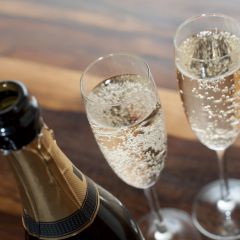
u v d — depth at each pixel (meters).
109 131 0.55
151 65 0.77
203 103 0.58
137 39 0.80
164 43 0.79
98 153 0.72
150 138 0.56
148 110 0.55
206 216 0.70
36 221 0.51
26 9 0.89
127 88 0.58
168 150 0.71
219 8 0.81
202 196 0.70
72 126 0.74
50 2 0.89
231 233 0.69
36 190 0.48
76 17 0.85
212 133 0.61
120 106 0.56
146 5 0.84
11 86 0.43
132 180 0.60
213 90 0.57
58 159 0.48
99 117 0.56
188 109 0.60
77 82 0.78
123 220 0.56
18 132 0.42
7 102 0.43
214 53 0.60
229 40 0.60
